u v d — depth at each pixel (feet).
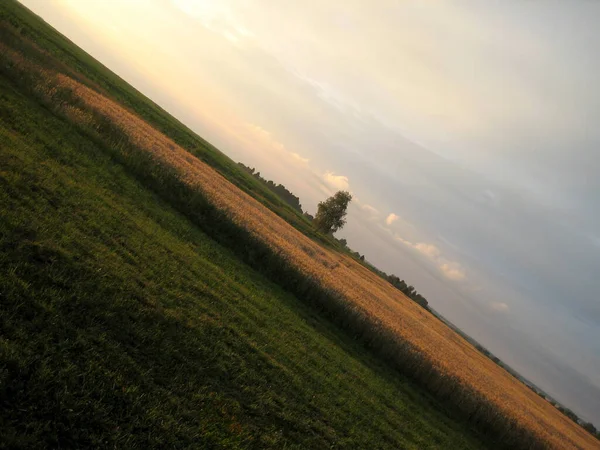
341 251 337.93
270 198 299.17
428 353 106.93
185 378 29.22
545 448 91.04
